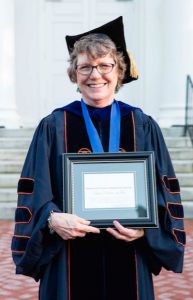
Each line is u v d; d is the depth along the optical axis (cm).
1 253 461
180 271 220
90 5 1055
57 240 202
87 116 222
